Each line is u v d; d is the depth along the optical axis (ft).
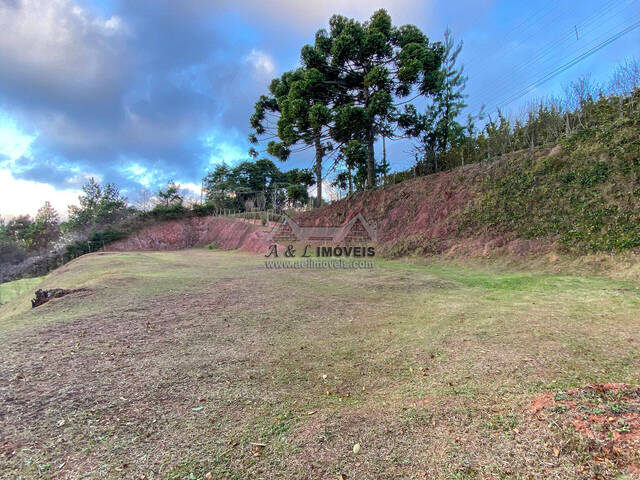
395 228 54.65
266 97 81.66
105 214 129.49
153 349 15.49
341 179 79.56
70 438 8.73
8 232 142.31
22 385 11.95
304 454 7.73
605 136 35.47
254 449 8.00
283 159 82.17
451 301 23.21
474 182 47.19
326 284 31.48
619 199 30.83
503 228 39.04
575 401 8.68
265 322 19.58
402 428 8.59
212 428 9.01
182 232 121.60
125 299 26.08
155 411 10.00
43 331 18.57
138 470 7.41
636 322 16.56
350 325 18.65
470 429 8.28
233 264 50.90
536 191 38.34
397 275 34.53
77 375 12.76
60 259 103.24
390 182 69.31
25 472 7.46
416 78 60.23
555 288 25.08
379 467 7.15
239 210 142.00
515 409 8.95
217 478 7.06
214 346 15.76
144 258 60.75
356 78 69.05
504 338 15.08
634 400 8.43
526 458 7.00
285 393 10.98
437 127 61.72
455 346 14.53
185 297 26.66
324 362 13.57
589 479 6.20
